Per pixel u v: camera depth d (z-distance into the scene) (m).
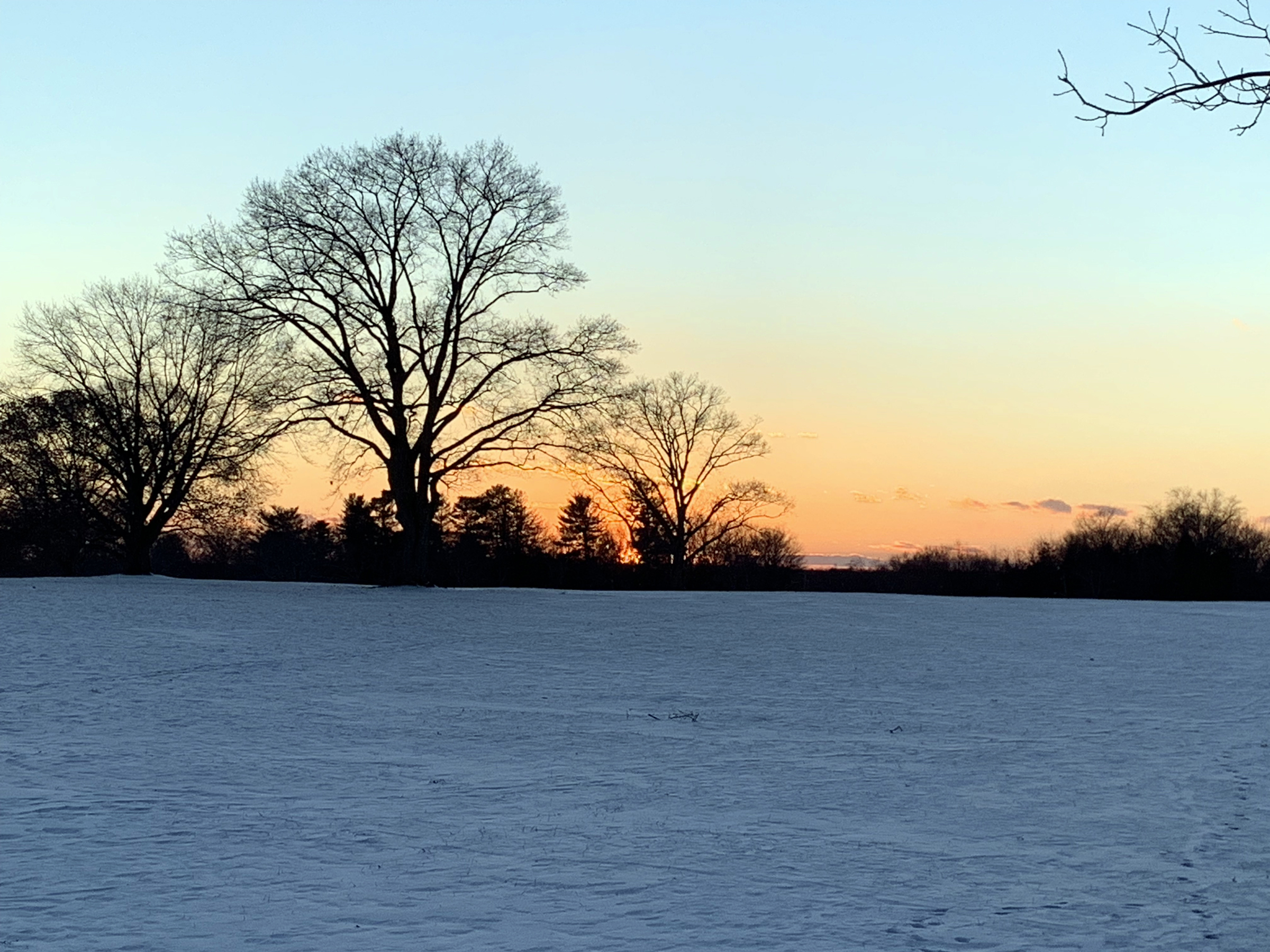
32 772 17.67
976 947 9.98
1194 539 103.31
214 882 11.99
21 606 42.59
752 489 84.44
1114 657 34.12
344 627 39.16
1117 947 10.01
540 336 55.47
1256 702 26.34
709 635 38.38
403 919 10.74
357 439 55.03
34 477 66.50
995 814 15.50
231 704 24.58
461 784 17.31
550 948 9.91
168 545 99.75
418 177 54.78
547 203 55.84
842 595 55.53
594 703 25.61
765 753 20.11
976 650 35.53
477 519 106.25
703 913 10.98
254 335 53.56
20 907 11.03
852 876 12.37
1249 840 14.07
